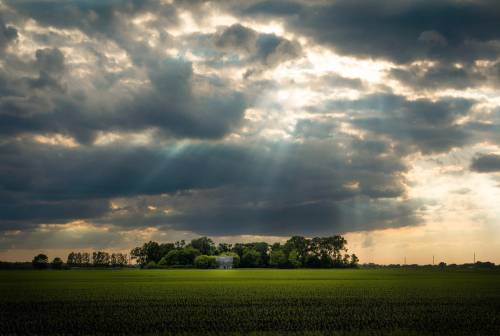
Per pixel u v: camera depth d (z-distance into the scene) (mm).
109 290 71562
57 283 94188
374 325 35469
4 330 33375
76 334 31922
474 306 47688
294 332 32375
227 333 31906
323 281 102312
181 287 79000
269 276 135875
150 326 34938
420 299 55500
